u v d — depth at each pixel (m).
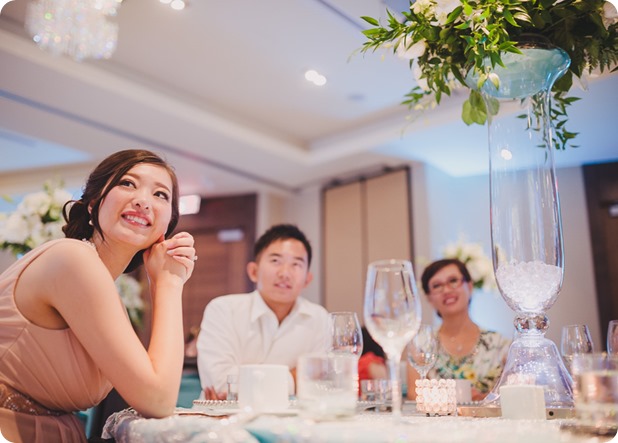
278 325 2.46
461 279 2.87
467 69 1.37
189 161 5.39
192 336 3.56
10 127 4.60
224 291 6.36
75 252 1.11
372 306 0.99
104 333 1.05
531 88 1.31
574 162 5.03
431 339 1.50
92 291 1.08
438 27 1.38
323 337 2.48
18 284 1.15
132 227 1.27
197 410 1.17
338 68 4.10
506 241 1.26
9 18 3.53
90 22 2.71
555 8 1.34
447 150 5.08
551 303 1.24
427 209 5.30
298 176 5.92
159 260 1.28
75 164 5.93
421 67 1.54
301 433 0.82
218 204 6.55
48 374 1.14
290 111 4.86
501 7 1.28
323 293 6.01
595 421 0.87
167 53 3.94
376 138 4.97
